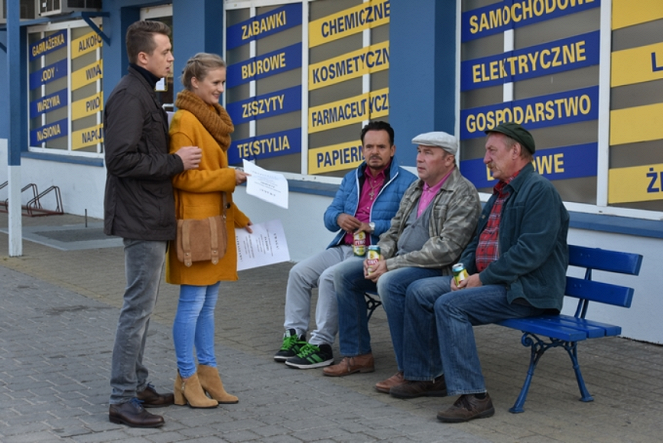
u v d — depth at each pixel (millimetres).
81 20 13156
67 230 11719
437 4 7320
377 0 8289
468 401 4406
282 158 9711
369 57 8430
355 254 5496
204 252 4340
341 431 4223
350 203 5711
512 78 7004
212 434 4176
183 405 4641
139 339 4305
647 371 5273
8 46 9422
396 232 5379
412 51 7539
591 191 6445
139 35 4195
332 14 8852
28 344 5934
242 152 10320
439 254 4910
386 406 4656
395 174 5605
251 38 10000
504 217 4586
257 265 4785
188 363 4570
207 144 4406
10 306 7164
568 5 6547
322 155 9117
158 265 4266
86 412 4496
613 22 6215
